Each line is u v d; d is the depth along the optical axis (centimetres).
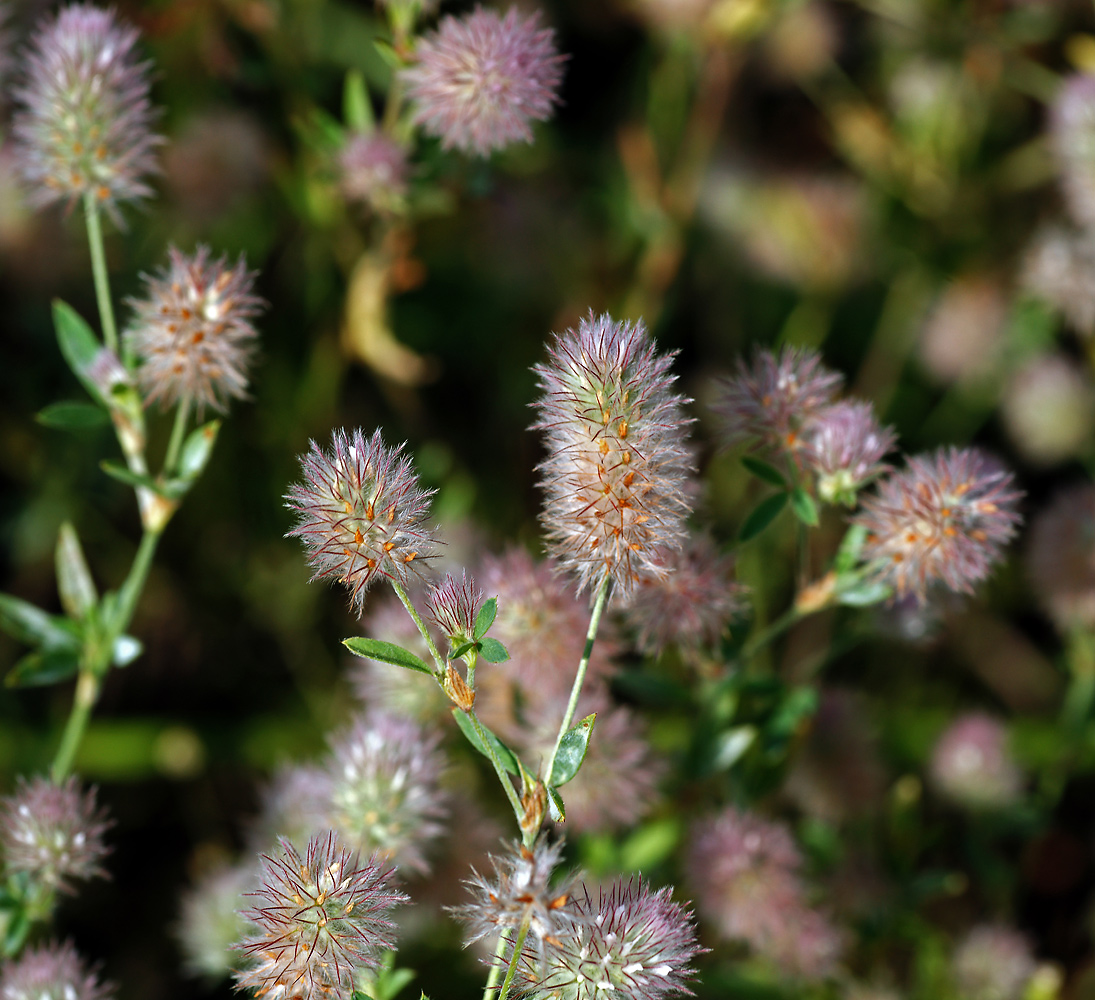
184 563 42
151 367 29
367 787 29
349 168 33
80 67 30
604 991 26
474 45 30
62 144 30
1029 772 41
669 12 41
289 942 27
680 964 26
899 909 33
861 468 29
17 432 41
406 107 36
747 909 31
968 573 29
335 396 42
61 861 29
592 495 27
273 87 40
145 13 37
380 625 30
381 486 27
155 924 37
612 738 30
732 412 29
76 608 31
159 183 38
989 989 34
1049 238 42
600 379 27
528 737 30
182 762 39
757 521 29
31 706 40
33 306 40
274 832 31
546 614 29
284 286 42
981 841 35
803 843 33
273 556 42
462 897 30
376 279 38
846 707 33
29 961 29
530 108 30
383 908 27
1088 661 36
